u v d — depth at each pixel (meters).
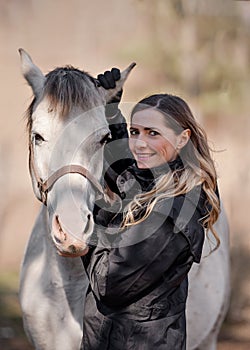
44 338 5.16
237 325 10.24
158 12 16.30
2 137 19.70
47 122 4.34
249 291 10.66
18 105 22.39
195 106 15.81
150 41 18.77
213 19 15.57
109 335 4.27
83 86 4.39
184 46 16.78
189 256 4.23
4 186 15.84
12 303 10.98
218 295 5.83
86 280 4.96
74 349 5.06
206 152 4.44
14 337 9.72
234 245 11.09
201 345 6.12
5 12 28.19
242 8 14.92
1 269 13.12
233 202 11.84
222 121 16.62
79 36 26.64
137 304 4.20
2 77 24.30
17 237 14.70
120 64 22.67
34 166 4.60
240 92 16.27
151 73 20.25
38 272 5.14
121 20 25.91
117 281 4.11
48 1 28.36
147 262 4.09
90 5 27.22
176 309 4.29
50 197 4.33
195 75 16.81
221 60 16.34
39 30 27.70
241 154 12.73
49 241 4.97
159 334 4.21
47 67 25.30
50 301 5.05
